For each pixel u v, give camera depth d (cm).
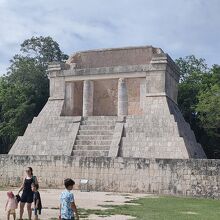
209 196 2323
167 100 3156
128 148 2922
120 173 2536
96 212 1528
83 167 2611
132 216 1455
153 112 3080
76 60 3672
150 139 2933
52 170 2675
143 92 3328
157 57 3209
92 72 3397
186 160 2411
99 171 2577
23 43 4875
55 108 3378
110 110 3719
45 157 2703
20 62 4703
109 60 3612
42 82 4625
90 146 3003
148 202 1939
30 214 1299
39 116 3353
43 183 2678
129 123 3077
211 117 3553
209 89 4038
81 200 1964
